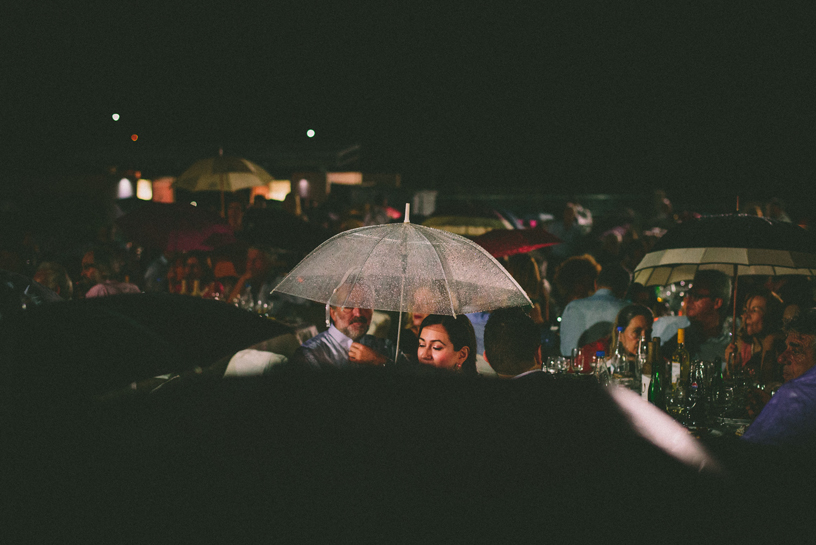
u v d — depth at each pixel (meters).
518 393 2.00
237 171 10.58
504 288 3.85
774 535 1.77
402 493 1.76
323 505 1.74
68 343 2.21
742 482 1.88
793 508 1.81
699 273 5.57
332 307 3.90
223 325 2.48
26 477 1.84
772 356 4.96
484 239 7.77
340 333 3.90
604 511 1.76
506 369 3.56
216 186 10.81
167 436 1.91
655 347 4.73
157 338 2.30
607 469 1.83
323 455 1.82
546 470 1.82
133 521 1.75
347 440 1.85
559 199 24.81
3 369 2.15
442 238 3.93
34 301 4.07
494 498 1.76
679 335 4.91
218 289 8.09
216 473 1.80
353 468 1.80
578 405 1.98
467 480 1.78
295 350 3.88
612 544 1.72
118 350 2.20
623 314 5.45
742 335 5.53
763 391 4.40
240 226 10.62
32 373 2.12
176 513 1.75
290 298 7.59
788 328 3.76
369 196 20.81
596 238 12.88
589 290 6.93
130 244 10.74
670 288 8.09
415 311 3.71
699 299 5.54
